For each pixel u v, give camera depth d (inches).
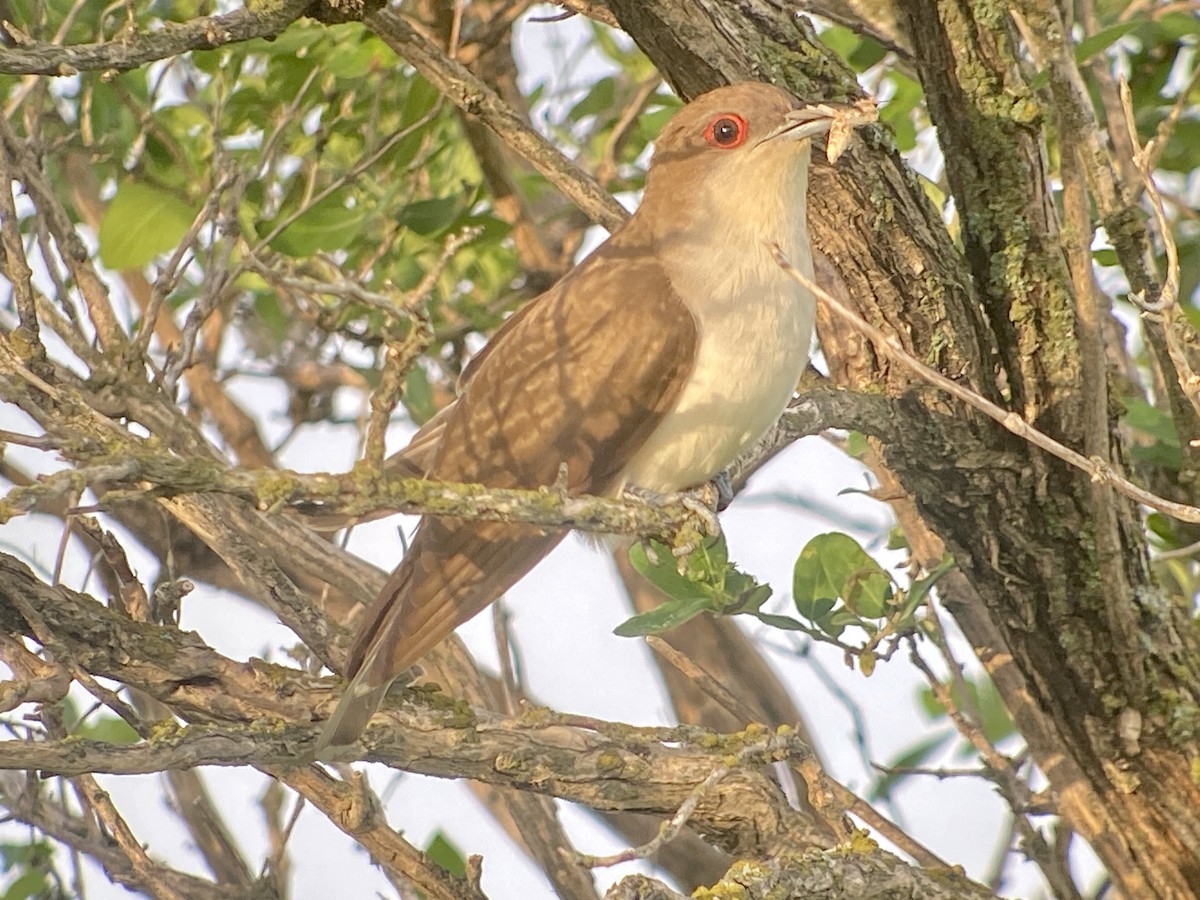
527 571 355.3
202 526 371.6
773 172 356.2
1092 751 362.9
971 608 401.4
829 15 384.8
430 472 376.8
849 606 373.7
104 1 466.6
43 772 287.9
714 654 557.3
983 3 335.6
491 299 561.9
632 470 368.2
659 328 358.3
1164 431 377.7
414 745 324.5
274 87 482.3
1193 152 480.7
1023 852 378.9
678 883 511.5
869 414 352.2
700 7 362.3
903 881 316.8
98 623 314.3
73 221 555.2
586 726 340.2
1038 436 279.6
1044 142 348.5
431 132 488.4
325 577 427.8
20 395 303.7
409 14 504.1
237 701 321.4
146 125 474.6
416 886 359.3
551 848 432.1
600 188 412.8
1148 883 361.4
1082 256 313.1
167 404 400.8
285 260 485.4
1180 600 391.5
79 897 391.5
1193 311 446.6
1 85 491.8
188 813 441.4
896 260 356.5
